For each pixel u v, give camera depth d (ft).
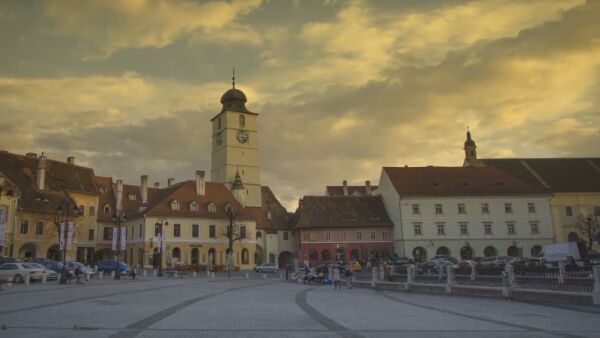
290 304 83.25
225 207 300.81
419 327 54.95
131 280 164.66
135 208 314.35
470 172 297.94
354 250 284.82
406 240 271.69
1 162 236.43
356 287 143.74
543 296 84.17
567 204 285.84
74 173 274.57
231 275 226.99
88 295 95.91
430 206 276.62
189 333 49.98
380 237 285.84
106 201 307.37
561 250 175.94
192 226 282.15
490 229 274.77
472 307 78.13
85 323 55.88
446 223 274.57
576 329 53.42
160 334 49.14
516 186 285.23
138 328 52.85
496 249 272.92
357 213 294.87
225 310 72.13
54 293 99.35
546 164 309.01
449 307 78.43
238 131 377.91
